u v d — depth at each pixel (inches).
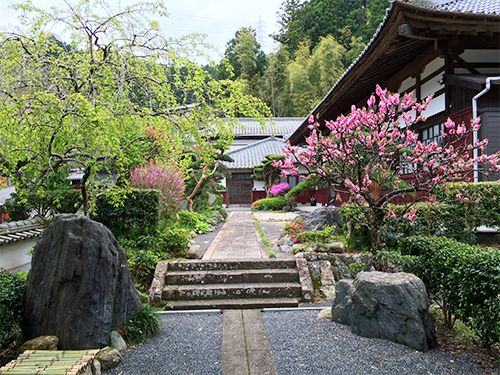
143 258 197.9
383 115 168.6
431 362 104.3
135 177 291.9
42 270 122.0
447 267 121.5
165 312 162.1
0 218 323.3
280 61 1250.6
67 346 110.8
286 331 134.0
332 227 228.8
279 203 644.1
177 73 181.3
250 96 184.9
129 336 127.5
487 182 218.2
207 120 181.3
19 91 159.5
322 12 1348.4
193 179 419.5
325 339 123.7
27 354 101.5
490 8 253.9
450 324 128.8
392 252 156.6
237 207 817.5
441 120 273.1
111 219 235.5
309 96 1095.0
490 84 221.6
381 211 172.2
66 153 163.9
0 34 150.6
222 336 132.0
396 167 187.5
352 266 173.5
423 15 209.3
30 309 119.0
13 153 156.0
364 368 102.5
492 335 104.4
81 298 113.4
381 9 1099.3
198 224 334.0
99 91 170.1
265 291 179.0
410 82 333.7
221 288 178.7
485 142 165.5
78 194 256.8
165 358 114.7
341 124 156.2
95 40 171.5
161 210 269.9
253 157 830.5
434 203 194.5
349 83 302.2
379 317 120.8
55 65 166.4
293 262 200.7
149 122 193.9
